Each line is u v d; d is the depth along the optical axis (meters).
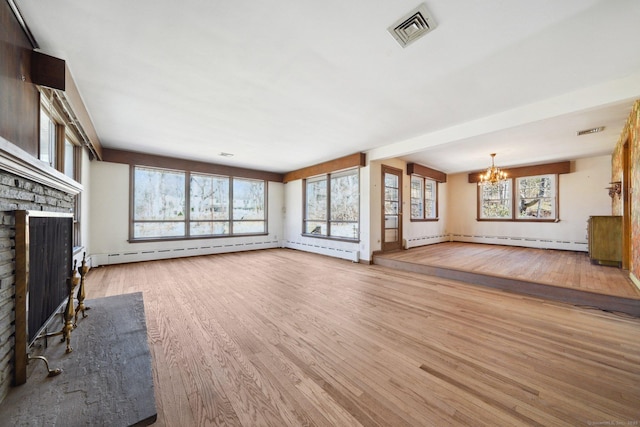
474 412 1.37
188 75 2.45
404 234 6.50
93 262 4.89
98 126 3.82
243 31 1.87
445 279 4.19
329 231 6.51
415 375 1.69
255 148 5.14
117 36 1.91
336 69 2.36
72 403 1.26
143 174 5.58
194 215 6.32
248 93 2.80
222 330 2.33
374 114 3.40
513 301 3.14
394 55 2.16
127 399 1.29
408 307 2.93
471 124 3.66
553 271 3.99
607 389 1.55
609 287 3.09
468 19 1.76
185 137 4.38
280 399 1.47
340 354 1.94
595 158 5.92
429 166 7.12
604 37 1.92
